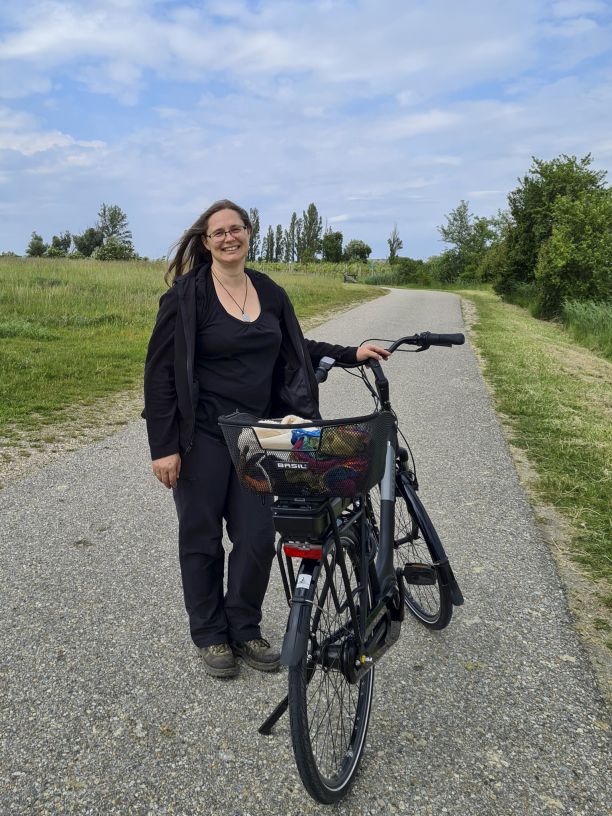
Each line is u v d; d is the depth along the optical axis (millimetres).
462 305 27219
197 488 2908
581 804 2348
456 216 62812
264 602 3656
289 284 28641
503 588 3846
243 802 2334
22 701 2805
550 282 25641
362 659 2414
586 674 3068
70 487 5277
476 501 5168
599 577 3969
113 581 3812
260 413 2971
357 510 2682
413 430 7273
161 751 2553
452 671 3100
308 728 2211
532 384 9992
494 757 2566
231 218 2826
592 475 5734
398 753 2592
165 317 2791
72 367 9836
